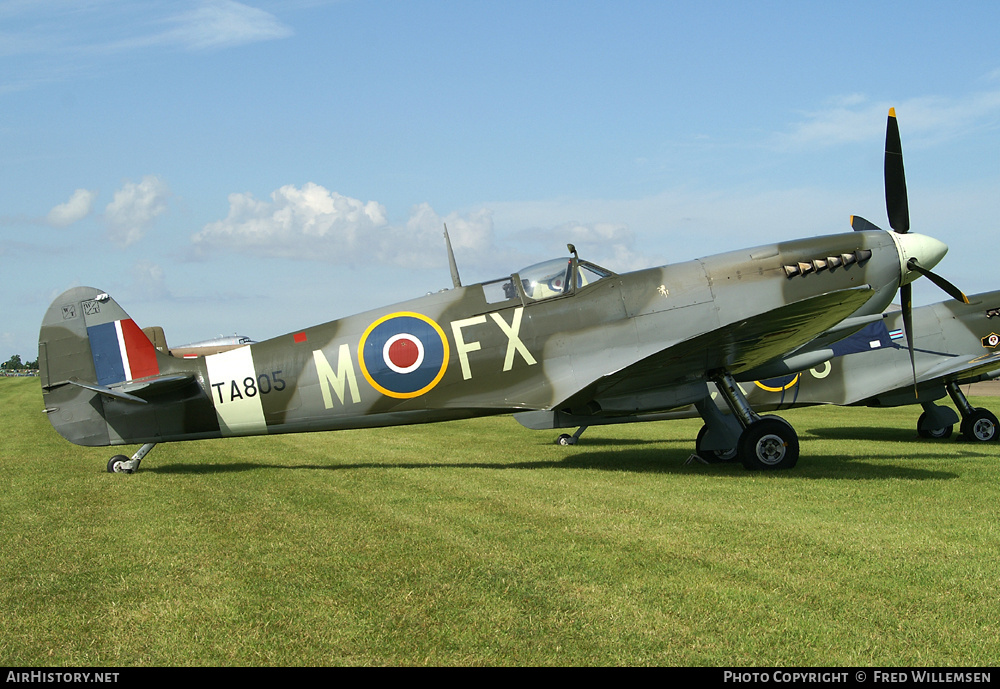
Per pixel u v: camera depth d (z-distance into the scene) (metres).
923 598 4.20
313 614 4.05
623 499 7.12
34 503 7.30
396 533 5.82
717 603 4.14
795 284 9.64
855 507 6.64
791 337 8.85
